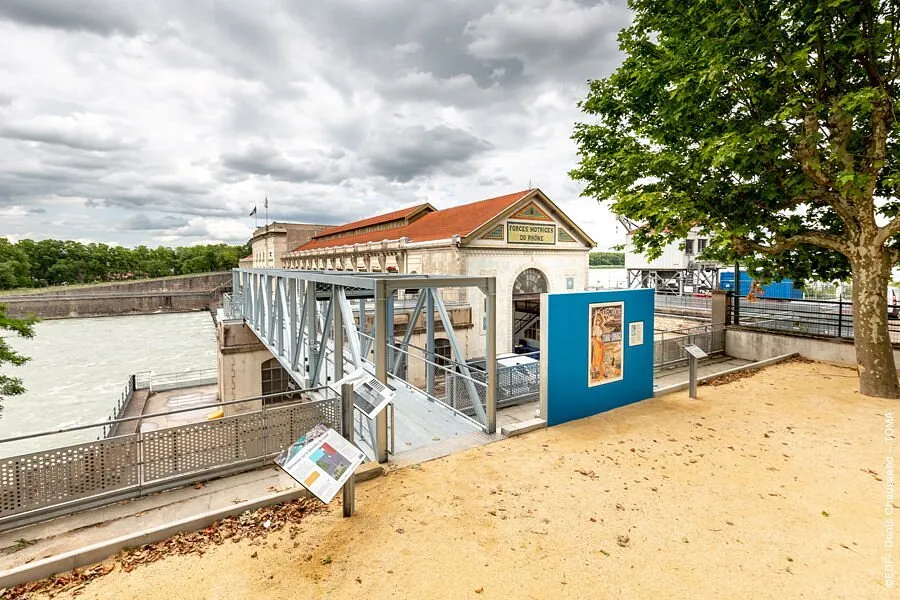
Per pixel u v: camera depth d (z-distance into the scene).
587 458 7.53
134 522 5.82
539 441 8.26
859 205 10.37
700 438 8.37
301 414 7.66
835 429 8.76
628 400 10.36
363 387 6.56
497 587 4.50
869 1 9.30
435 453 7.76
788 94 10.27
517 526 5.56
